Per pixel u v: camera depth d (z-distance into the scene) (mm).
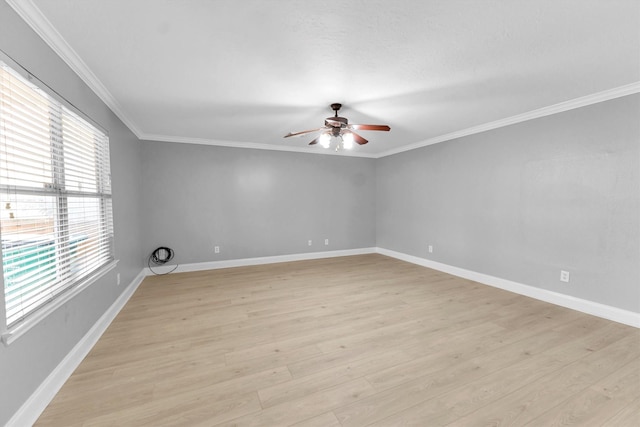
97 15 1596
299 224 5441
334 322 2703
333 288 3732
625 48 1975
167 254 4449
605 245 2779
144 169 4289
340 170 5785
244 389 1732
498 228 3748
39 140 1663
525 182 3430
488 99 2926
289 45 1938
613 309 2725
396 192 5586
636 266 2590
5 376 1308
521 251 3494
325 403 1612
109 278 2703
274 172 5195
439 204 4637
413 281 4051
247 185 4988
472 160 4070
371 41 1896
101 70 2250
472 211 4094
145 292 3557
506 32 1799
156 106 3051
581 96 2838
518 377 1854
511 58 2121
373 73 2348
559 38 1862
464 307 3072
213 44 1917
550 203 3197
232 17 1639
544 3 1537
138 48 1951
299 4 1535
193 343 2297
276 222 5246
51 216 1804
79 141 2168
